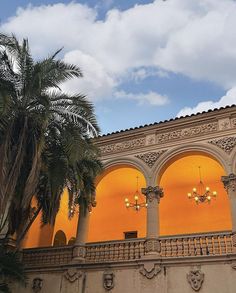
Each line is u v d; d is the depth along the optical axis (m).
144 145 20.33
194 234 16.70
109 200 25.11
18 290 18.33
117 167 20.66
